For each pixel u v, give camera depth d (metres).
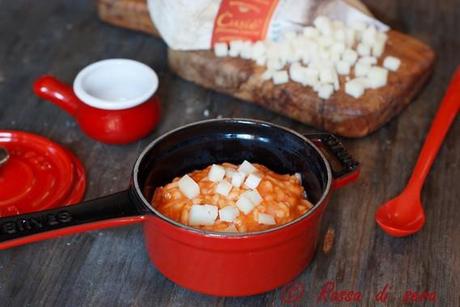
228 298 0.57
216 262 0.53
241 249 0.52
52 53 0.81
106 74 0.69
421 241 0.61
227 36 0.75
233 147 0.61
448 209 0.64
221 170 0.57
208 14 0.73
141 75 0.69
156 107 0.69
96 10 0.88
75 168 0.66
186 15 0.73
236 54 0.75
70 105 0.69
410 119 0.73
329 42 0.73
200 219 0.55
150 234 0.55
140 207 0.53
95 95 0.69
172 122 0.72
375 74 0.71
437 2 0.92
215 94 0.76
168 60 0.78
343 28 0.75
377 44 0.74
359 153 0.69
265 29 0.75
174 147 0.60
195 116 0.73
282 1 0.74
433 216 0.64
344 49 0.73
